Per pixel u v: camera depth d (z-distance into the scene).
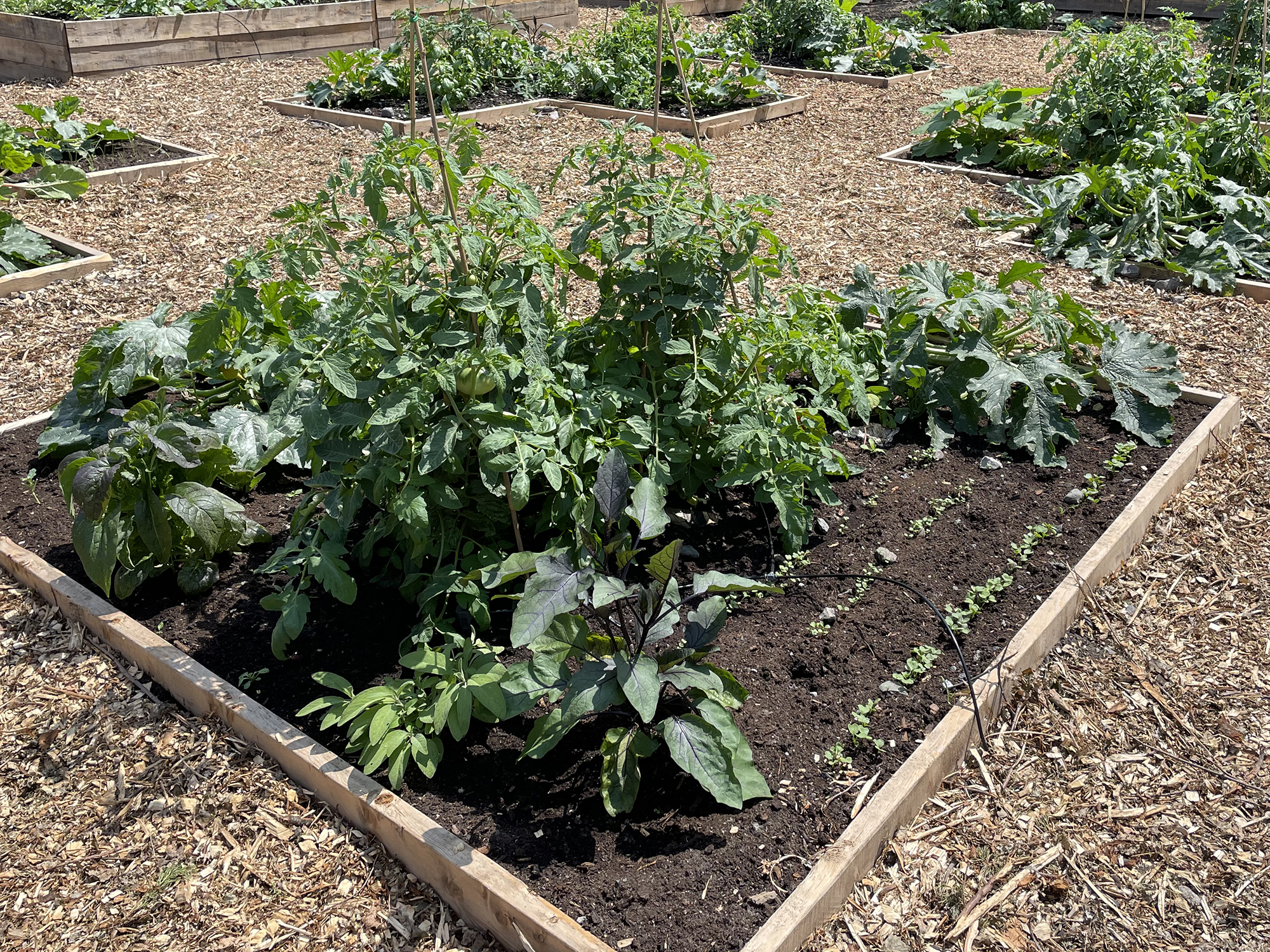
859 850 2.65
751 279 3.71
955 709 3.09
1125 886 2.72
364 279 3.31
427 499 3.35
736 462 3.73
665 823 2.79
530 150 9.21
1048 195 7.07
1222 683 3.40
